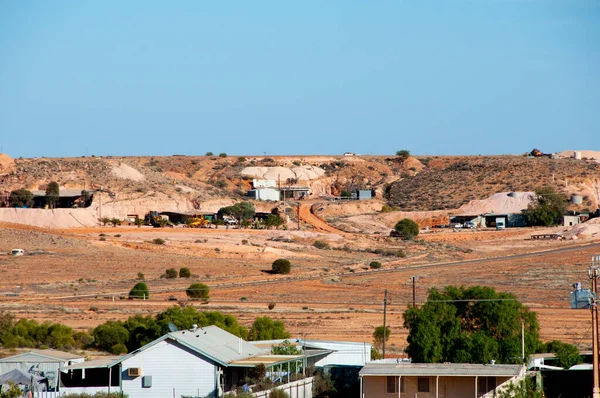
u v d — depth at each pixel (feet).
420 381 509.76
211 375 510.58
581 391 549.95
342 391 566.77
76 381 539.29
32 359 551.18
